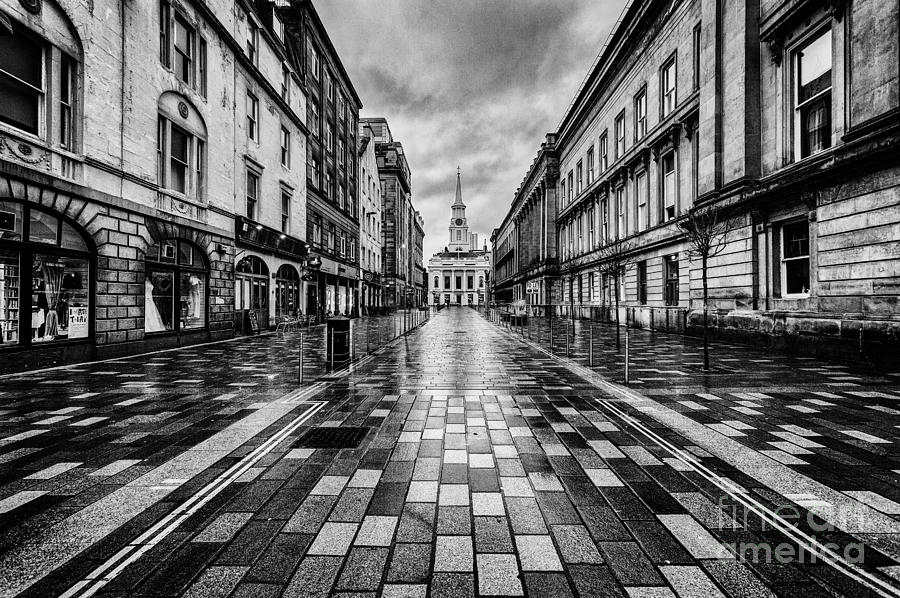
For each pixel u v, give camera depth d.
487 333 20.86
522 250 58.69
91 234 10.55
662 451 4.41
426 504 3.28
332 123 32.69
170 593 2.29
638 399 6.64
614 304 25.92
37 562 2.56
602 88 28.70
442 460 4.17
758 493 3.47
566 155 38.47
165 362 10.72
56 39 9.59
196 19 15.11
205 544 2.75
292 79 24.39
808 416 5.68
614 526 2.97
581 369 9.48
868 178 9.63
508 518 3.07
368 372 9.22
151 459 4.20
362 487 3.57
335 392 7.20
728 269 14.49
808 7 11.68
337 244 33.53
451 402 6.49
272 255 21.50
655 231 20.81
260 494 3.45
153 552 2.66
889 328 9.10
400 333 20.28
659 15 20.78
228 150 17.27
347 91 36.81
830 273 10.64
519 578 2.41
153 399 6.70
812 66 12.04
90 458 4.23
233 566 2.52
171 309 14.03
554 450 4.44
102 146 10.83
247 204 19.19
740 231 13.91
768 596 2.26
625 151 24.73
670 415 5.75
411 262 79.81
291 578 2.41
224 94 16.97
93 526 2.97
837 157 10.36
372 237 47.53
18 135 8.71
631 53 24.03
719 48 15.25
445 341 16.47
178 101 14.16
